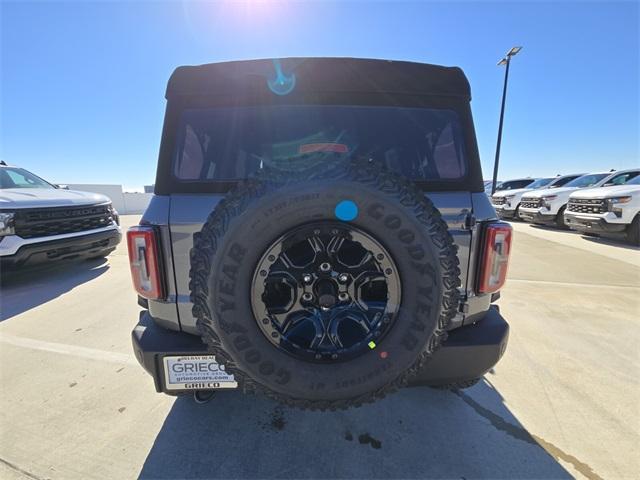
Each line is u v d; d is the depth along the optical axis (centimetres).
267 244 125
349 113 165
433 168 167
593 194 722
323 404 132
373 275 131
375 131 169
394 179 129
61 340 288
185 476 154
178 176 152
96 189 2102
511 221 1215
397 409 196
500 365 243
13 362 252
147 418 191
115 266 562
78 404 204
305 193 123
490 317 166
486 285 155
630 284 443
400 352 130
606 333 296
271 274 130
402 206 125
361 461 161
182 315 151
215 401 203
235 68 158
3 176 495
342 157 142
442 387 202
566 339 284
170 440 175
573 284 442
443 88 163
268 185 126
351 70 160
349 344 134
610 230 686
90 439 176
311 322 136
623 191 671
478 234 155
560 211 919
